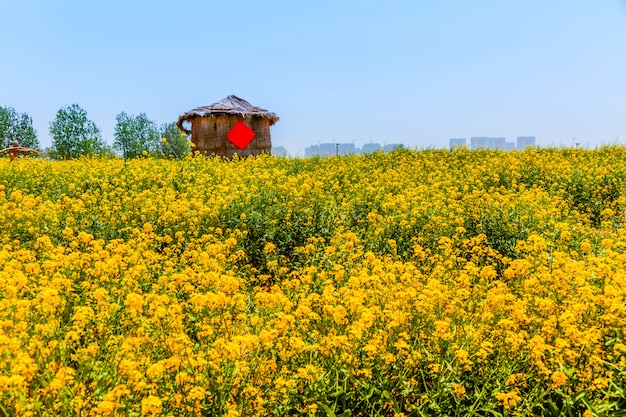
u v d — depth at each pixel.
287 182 10.42
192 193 10.03
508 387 3.52
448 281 5.83
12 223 7.63
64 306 4.52
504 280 6.41
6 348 3.27
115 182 11.07
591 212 10.62
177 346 3.65
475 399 3.55
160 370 3.21
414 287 5.14
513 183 11.98
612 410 3.36
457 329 4.11
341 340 3.61
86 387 3.38
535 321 4.22
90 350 3.41
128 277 5.22
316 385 3.44
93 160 14.86
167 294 5.05
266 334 3.65
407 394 3.51
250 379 3.50
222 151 20.84
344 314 4.06
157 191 10.13
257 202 8.72
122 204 9.28
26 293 4.85
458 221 7.93
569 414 3.41
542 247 6.51
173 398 3.16
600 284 5.35
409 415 3.43
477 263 7.17
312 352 3.80
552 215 8.80
